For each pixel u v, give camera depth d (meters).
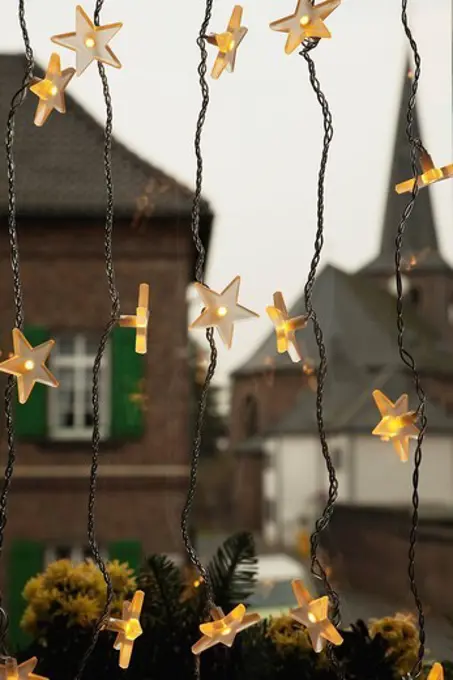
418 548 5.88
